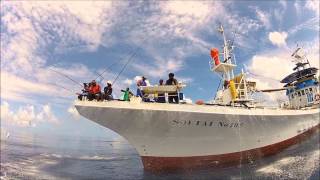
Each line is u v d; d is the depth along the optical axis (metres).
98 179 15.66
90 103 15.55
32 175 16.41
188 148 17.72
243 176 16.47
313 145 22.52
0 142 35.28
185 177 16.45
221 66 21.27
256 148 20.28
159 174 17.05
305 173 16.38
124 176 16.45
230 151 18.98
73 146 33.91
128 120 16.17
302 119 24.17
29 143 36.69
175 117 16.39
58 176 16.17
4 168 18.08
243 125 18.73
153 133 16.88
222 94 21.69
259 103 22.02
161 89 16.64
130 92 16.41
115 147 33.56
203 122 17.14
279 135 22.03
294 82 29.09
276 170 17.34
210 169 17.92
